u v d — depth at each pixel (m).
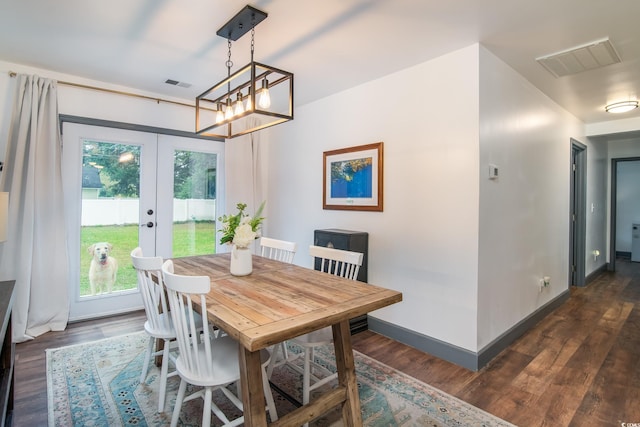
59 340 2.85
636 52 2.56
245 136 4.25
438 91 2.68
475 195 2.46
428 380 2.30
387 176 3.07
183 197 3.93
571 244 4.57
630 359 2.62
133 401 2.01
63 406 1.95
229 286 1.89
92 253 3.36
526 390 2.18
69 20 2.21
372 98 3.20
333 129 3.61
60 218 3.08
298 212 4.09
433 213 2.72
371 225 3.22
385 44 2.47
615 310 3.82
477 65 2.45
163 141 3.77
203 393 1.74
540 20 2.13
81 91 3.25
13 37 2.45
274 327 1.30
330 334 1.99
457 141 2.56
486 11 2.04
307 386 1.89
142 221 3.65
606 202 5.95
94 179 3.37
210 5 2.02
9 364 1.79
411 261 2.88
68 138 3.20
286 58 2.73
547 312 3.64
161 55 2.73
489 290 2.62
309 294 1.74
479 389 2.19
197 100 2.38
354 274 2.28
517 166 3.00
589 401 2.06
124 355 2.59
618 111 4.06
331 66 2.88
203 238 4.09
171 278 1.52
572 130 4.29
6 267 2.80
